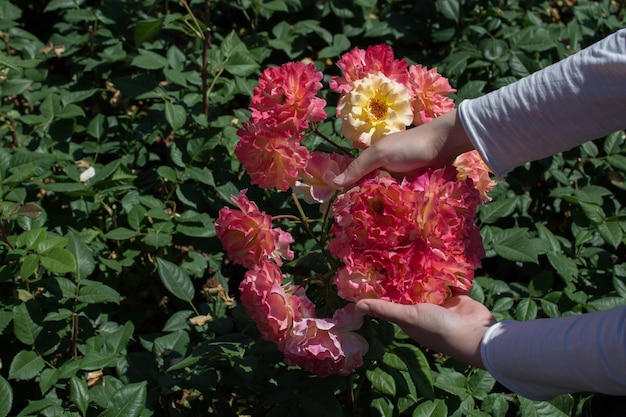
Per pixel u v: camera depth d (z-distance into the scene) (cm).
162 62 162
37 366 121
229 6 192
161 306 153
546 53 182
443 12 182
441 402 120
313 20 186
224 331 129
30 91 173
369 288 96
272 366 122
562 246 152
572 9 202
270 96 105
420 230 95
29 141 160
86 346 128
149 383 123
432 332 92
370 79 104
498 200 149
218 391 138
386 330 112
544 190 168
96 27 181
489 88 175
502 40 175
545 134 94
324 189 106
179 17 157
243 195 104
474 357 90
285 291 102
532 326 85
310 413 112
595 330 79
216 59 159
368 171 102
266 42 182
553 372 82
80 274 130
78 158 161
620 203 171
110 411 112
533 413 123
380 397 123
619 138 165
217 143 151
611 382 78
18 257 126
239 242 104
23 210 127
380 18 197
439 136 100
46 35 204
